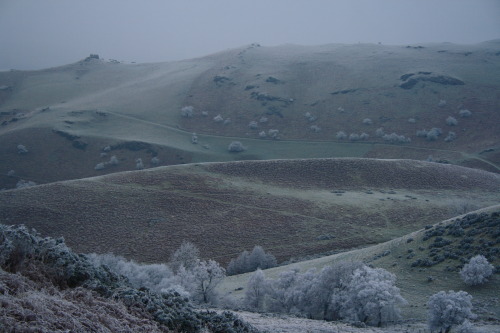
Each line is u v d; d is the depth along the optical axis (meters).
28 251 9.44
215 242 77.31
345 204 98.44
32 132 188.12
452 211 92.81
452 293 28.81
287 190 107.75
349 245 75.94
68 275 9.58
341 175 119.31
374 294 31.08
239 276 55.75
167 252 71.81
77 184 98.12
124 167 167.50
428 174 121.12
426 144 179.12
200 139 195.00
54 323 7.15
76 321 7.43
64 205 85.75
